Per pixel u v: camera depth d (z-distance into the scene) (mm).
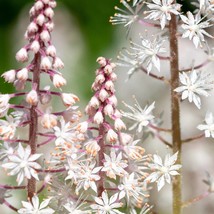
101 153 333
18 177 322
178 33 351
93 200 339
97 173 332
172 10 347
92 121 330
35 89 320
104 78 327
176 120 355
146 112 361
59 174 334
